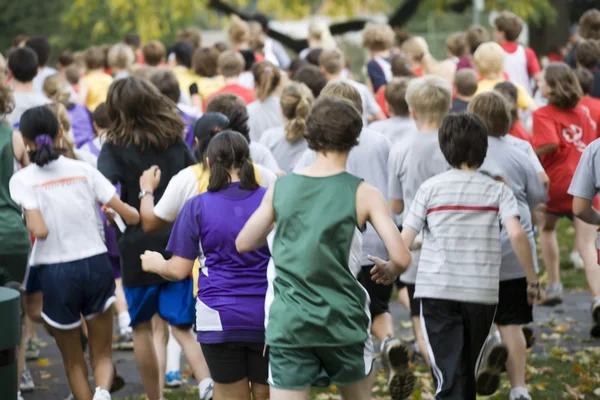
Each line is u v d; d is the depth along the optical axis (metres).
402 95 19.86
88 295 15.52
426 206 14.40
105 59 33.75
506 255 15.89
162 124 16.05
